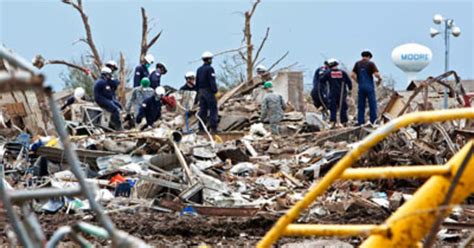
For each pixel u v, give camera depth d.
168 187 33.47
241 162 43.12
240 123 63.78
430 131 37.12
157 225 26.17
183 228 25.92
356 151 10.67
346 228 11.00
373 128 48.81
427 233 11.19
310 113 62.22
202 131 57.81
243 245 24.23
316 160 42.00
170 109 64.56
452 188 11.13
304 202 10.80
